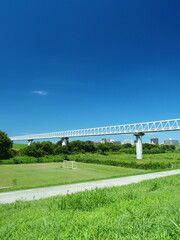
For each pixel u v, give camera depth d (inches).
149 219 153.6
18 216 251.6
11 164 2185.0
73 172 1435.8
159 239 108.4
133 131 2822.3
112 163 1925.4
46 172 1449.3
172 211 179.5
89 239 119.4
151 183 486.3
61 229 149.0
